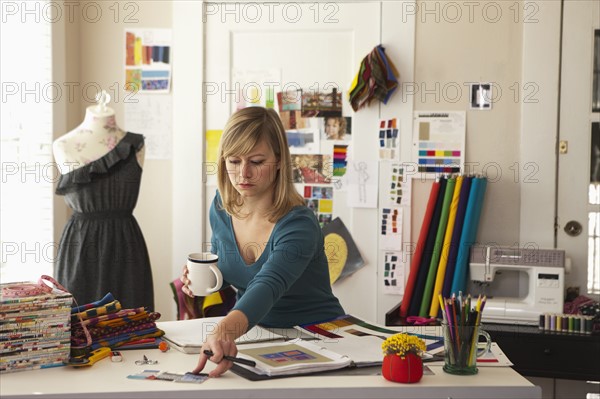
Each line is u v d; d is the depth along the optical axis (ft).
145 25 13.20
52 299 6.26
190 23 13.06
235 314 6.24
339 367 6.15
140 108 13.25
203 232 13.24
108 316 6.77
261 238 7.54
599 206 12.10
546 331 10.80
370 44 12.69
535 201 12.24
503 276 12.21
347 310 12.86
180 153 13.19
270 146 7.28
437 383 5.83
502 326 11.13
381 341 6.95
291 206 7.43
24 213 11.63
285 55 12.96
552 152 12.17
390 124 12.60
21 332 6.14
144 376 5.93
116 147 11.24
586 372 10.61
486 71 12.34
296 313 7.66
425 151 12.53
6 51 11.20
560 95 12.15
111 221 11.28
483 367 6.34
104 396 5.54
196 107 13.11
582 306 11.30
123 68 13.29
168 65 13.17
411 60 12.49
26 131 11.66
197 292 7.34
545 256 11.35
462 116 12.40
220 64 13.12
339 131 12.82
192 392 5.58
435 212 12.00
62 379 5.89
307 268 7.62
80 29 13.34
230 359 5.95
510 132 12.31
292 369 5.98
